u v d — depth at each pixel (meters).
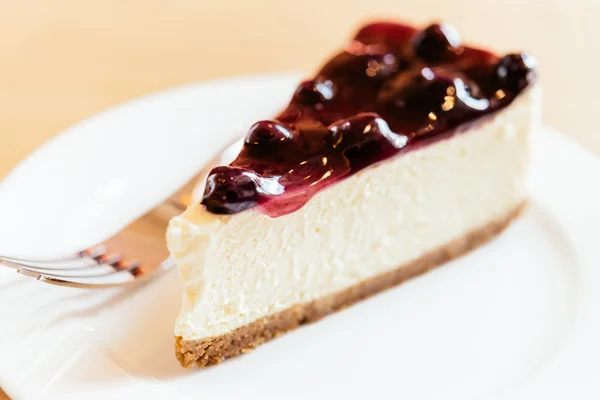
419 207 0.35
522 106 0.35
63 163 0.37
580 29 0.48
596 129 0.41
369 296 0.34
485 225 0.36
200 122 0.39
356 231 0.33
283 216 0.32
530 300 0.34
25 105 0.42
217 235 0.31
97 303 0.32
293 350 0.32
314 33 0.48
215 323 0.32
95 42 0.46
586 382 0.30
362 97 0.35
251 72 0.45
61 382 0.30
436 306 0.34
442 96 0.34
